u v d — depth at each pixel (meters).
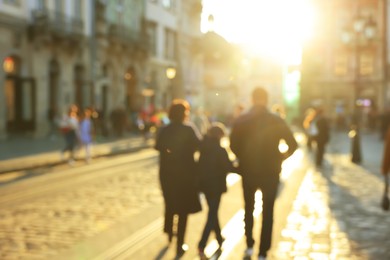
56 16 30.59
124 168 16.72
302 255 6.51
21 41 27.94
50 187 12.30
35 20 28.50
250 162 6.32
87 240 7.25
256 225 8.35
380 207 9.86
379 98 56.41
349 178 14.48
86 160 18.67
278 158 6.36
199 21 56.50
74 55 33.22
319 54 58.31
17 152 20.45
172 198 6.54
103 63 36.66
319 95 58.44
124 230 7.87
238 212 9.33
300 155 22.56
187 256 6.50
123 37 38.91
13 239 7.26
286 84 63.25
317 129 17.55
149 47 43.62
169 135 6.56
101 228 8.00
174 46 50.44
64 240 7.23
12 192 11.50
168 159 6.54
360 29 54.75
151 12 45.06
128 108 41.75
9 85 27.61
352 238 7.39
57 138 28.48
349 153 23.89
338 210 9.55
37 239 7.28
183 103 6.64
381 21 56.25
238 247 6.98
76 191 11.66
